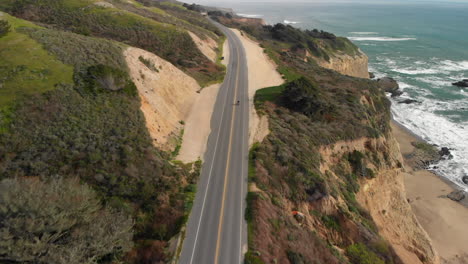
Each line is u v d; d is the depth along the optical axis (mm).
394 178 37656
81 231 15234
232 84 46188
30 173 19656
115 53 34531
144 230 19781
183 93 39656
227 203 22531
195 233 19781
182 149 29516
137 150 24562
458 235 36750
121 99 28281
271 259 18578
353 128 36031
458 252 34594
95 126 24484
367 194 33375
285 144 30484
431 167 49438
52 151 21312
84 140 23016
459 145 55344
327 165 31703
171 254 18047
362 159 34594
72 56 30516
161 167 24469
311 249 21547
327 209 25922
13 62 27359
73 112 24625
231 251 18625
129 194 21250
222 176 25656
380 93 50094
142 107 29859
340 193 28922
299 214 24344
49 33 34094
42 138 21797
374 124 41406
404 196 37219
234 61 57344
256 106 39031
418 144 55219
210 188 24125
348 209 27219
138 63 36188
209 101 40250
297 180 26375
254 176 25469
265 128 33344
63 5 55688
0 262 12727
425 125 62656
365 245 24766
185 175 25344
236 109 38188
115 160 22875
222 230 20109
